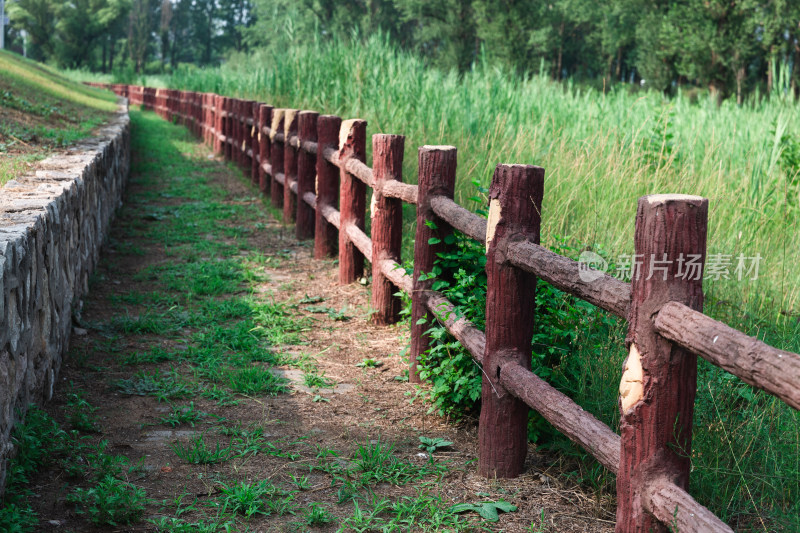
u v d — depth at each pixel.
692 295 2.06
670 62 29.41
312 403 3.97
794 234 5.58
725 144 7.15
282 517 2.78
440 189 4.06
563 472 3.11
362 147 6.22
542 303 3.56
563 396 2.74
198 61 107.56
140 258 7.22
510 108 8.95
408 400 4.04
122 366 4.39
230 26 103.00
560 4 37.28
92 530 2.61
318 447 3.40
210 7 105.38
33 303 3.37
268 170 10.18
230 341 4.88
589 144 7.10
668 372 2.08
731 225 5.60
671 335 2.00
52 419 3.43
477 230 3.40
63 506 2.76
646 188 6.10
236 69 20.33
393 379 4.37
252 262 7.15
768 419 3.04
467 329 3.54
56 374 4.00
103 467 3.02
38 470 3.02
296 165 8.72
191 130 20.03
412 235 6.68
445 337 4.05
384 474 3.12
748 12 23.59
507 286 3.05
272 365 4.56
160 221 9.06
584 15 38.94
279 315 5.50
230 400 3.96
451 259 4.03
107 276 6.48
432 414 3.85
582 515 2.80
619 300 2.29
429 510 2.83
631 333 2.15
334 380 4.34
